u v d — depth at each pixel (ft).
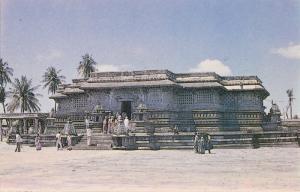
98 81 205.36
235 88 213.05
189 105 205.05
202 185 62.69
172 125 195.72
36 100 355.15
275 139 182.19
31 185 64.75
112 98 203.21
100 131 188.96
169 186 61.98
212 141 164.14
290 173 77.20
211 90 203.31
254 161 102.68
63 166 93.91
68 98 237.86
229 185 62.54
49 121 238.27
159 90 196.65
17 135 152.76
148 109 194.80
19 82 350.43
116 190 58.70
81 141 169.58
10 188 62.08
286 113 304.30
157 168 87.35
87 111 206.28
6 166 95.14
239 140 167.53
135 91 200.03
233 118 210.38
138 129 173.17
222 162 100.32
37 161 107.55
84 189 60.08
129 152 140.87
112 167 90.48
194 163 97.91
